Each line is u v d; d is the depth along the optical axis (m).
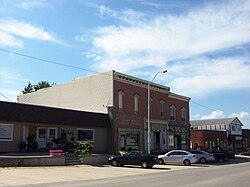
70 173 22.59
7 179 18.00
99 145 37.97
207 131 65.75
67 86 43.84
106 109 39.47
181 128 53.19
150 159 29.61
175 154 34.88
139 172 25.08
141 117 43.62
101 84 40.41
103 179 19.61
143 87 44.75
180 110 53.56
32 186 15.59
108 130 39.12
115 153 36.59
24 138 31.00
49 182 17.50
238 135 80.56
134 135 42.31
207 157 38.44
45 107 32.09
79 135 35.91
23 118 29.81
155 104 47.16
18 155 27.23
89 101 41.19
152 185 16.09
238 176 21.38
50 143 33.22
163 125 48.59
